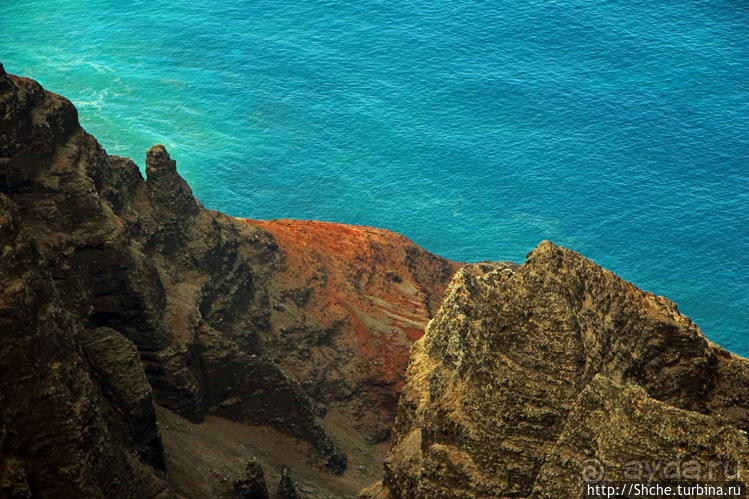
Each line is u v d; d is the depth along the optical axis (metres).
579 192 162.25
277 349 84.25
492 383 33.12
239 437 63.66
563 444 30.34
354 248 106.06
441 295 110.12
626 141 175.00
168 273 70.75
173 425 57.81
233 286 80.12
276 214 155.38
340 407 86.00
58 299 38.28
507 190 163.38
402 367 91.19
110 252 56.47
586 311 35.00
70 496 35.75
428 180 166.00
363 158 171.62
